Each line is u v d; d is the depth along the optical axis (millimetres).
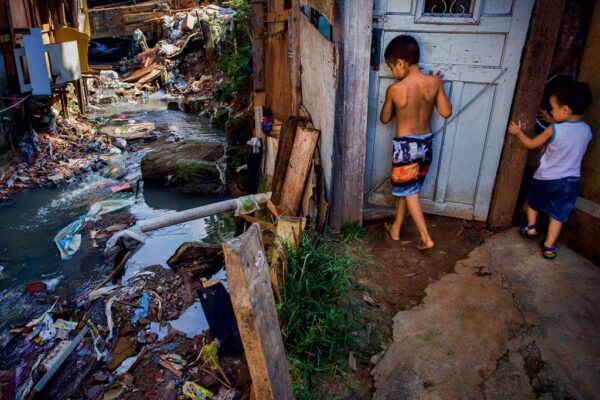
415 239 3766
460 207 3869
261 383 1796
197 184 6789
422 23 3408
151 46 17344
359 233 3869
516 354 2602
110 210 6262
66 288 4488
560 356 2553
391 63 3268
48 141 8688
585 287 3027
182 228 5672
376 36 3529
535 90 3312
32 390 3168
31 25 8852
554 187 3137
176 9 17922
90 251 5172
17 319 4055
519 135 3326
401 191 3430
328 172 3803
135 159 8328
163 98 13930
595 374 2424
